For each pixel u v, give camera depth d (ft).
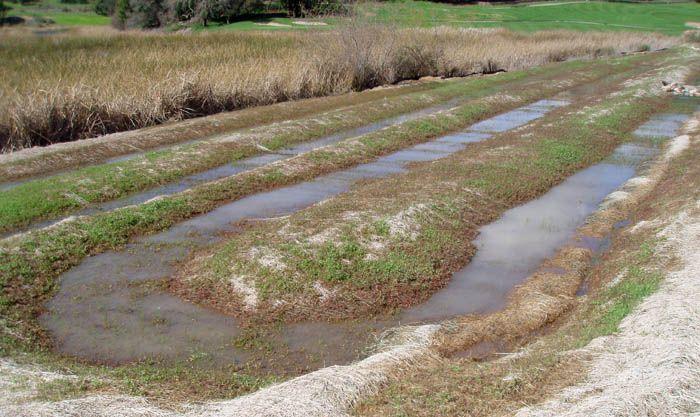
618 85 96.17
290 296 30.07
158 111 69.51
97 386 21.94
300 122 67.41
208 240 37.70
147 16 164.14
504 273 33.88
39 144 59.88
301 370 24.93
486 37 130.62
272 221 39.52
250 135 61.31
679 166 50.80
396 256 33.65
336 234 34.94
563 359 23.44
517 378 22.20
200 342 26.81
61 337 27.09
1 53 83.71
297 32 117.50
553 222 41.27
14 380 21.71
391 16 104.83
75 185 45.73
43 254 33.88
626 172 52.85
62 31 134.62
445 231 37.63
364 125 70.74
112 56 85.35
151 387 22.49
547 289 31.53
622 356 23.12
